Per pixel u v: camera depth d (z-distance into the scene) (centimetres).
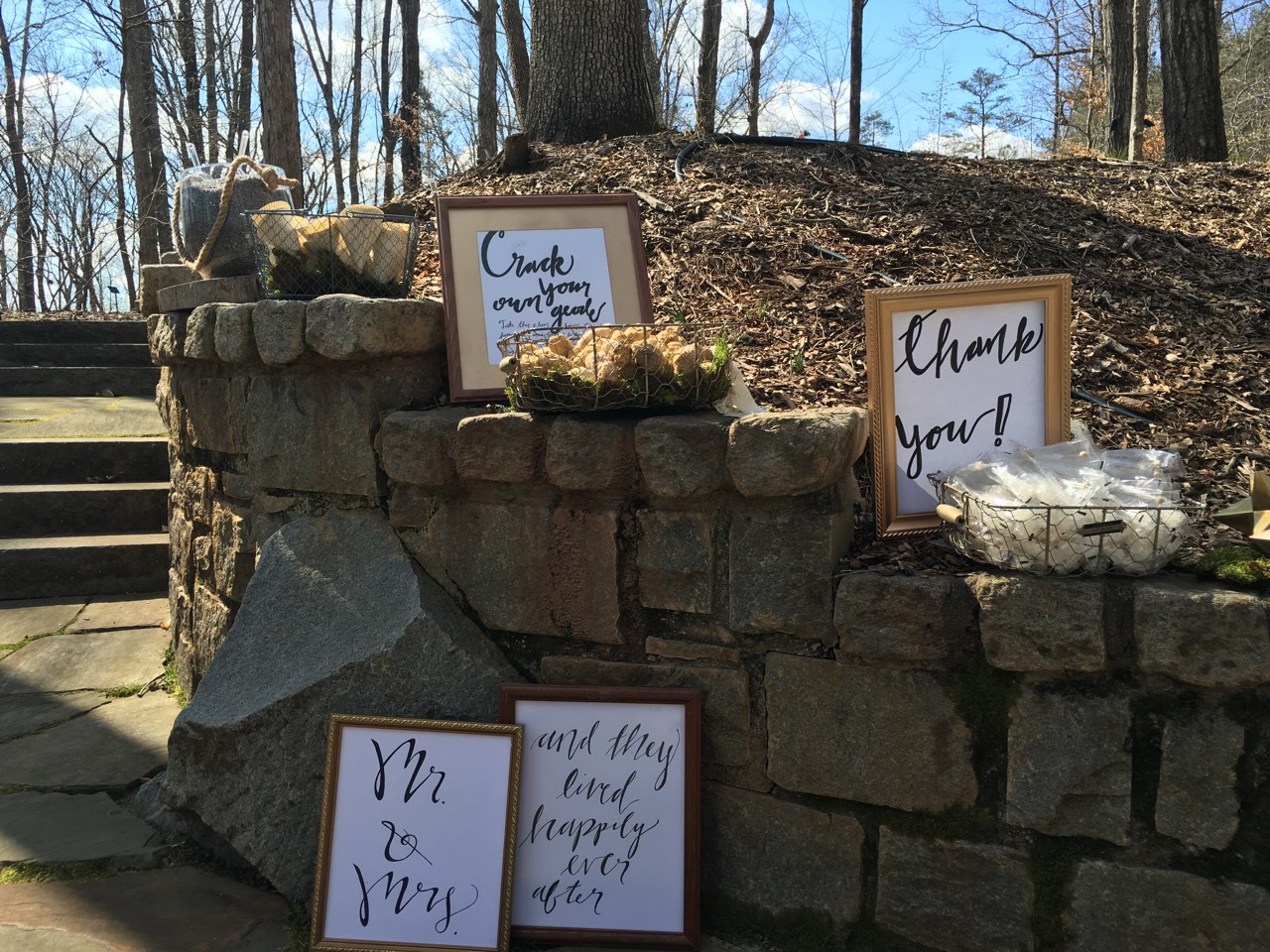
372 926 222
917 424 231
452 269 278
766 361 314
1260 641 174
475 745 230
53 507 503
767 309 352
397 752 232
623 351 230
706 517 224
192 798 246
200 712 249
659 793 226
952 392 233
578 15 654
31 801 292
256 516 308
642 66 668
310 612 265
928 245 407
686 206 452
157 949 224
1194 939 184
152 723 347
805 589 212
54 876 253
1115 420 288
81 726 344
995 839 200
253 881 255
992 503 196
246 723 242
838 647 210
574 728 231
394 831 228
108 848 266
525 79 1327
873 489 229
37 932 227
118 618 445
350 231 293
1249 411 290
